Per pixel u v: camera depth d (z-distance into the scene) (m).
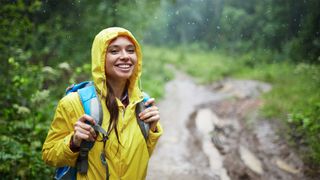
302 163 6.52
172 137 8.90
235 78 19.91
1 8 5.83
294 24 20.64
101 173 2.31
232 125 9.98
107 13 12.31
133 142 2.36
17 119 5.57
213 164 7.08
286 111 9.48
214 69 22.72
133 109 2.44
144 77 16.95
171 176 6.41
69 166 2.44
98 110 2.33
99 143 2.31
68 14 11.21
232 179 6.38
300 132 7.60
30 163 4.53
